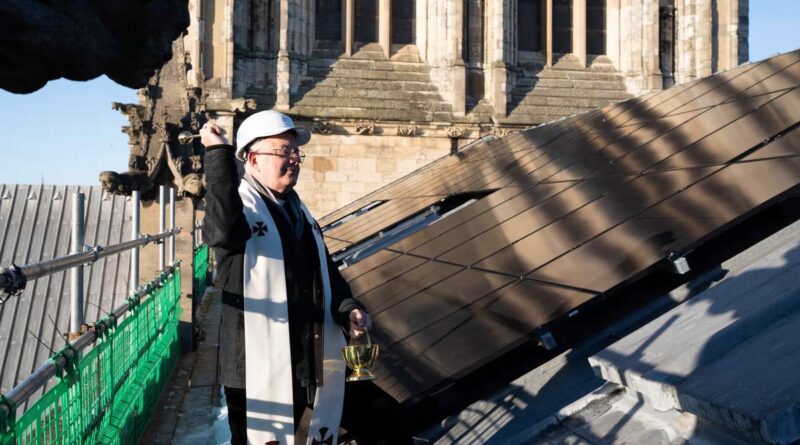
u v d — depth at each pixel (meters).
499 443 5.77
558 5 44.62
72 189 28.86
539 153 16.92
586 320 7.22
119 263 24.06
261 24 39.81
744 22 45.06
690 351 4.79
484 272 9.10
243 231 5.00
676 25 44.62
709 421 4.39
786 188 7.00
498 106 42.03
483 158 22.47
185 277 19.27
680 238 7.13
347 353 5.36
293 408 5.16
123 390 9.55
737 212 7.05
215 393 14.19
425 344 7.53
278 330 5.15
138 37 3.72
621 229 8.34
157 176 19.03
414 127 41.12
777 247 7.02
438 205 18.56
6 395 4.77
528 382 6.88
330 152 40.69
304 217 5.61
